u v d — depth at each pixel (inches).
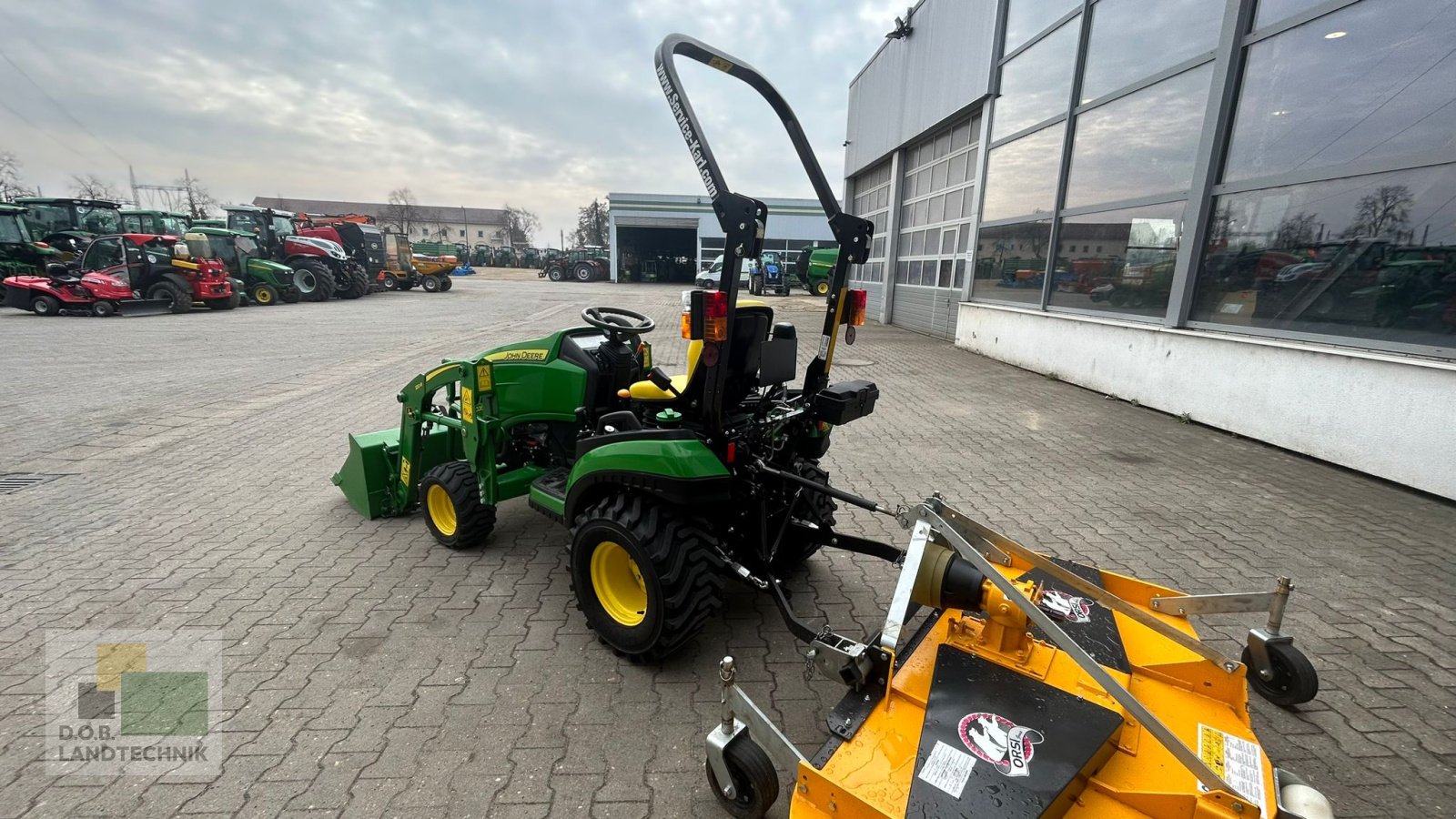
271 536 159.3
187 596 130.6
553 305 848.3
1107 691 68.5
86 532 160.4
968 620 93.1
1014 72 410.0
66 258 702.5
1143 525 167.3
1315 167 221.6
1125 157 311.6
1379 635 119.0
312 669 107.8
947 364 406.9
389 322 611.2
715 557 104.2
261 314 669.9
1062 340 350.9
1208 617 125.8
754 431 111.7
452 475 146.1
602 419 126.5
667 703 100.7
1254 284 246.4
